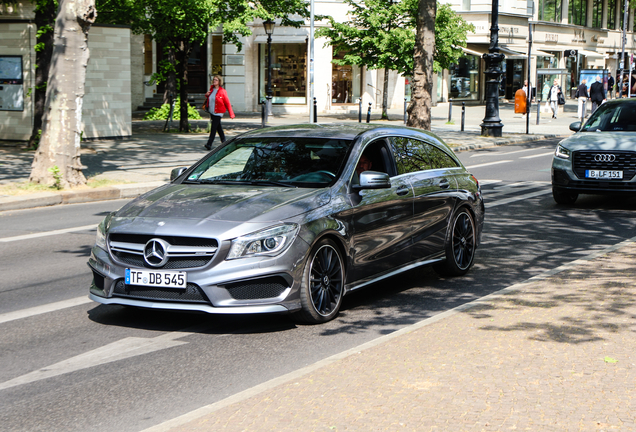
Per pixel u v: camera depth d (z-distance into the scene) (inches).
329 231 242.5
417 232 289.3
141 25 1002.1
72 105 561.3
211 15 1054.4
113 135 936.9
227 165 277.6
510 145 1018.1
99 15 945.5
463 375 178.1
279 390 171.9
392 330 240.1
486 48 1881.2
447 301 277.4
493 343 202.8
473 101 1925.4
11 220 458.0
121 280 234.1
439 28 1339.8
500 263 341.4
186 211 237.0
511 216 469.1
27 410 175.8
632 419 151.2
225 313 223.1
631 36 2556.6
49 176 554.9
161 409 175.9
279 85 1609.3
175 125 1161.4
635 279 278.2
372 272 267.9
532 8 2005.4
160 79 1050.1
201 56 1614.2
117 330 241.4
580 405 158.6
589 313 232.1
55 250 370.3
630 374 177.2
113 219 243.0
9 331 240.7
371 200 264.8
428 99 858.8
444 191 305.4
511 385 170.9
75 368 205.5
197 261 226.1
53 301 277.7
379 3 1357.0
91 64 900.6
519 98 1563.7
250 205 237.5
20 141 869.2
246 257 224.1
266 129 300.8
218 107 830.5
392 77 1681.8
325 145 275.0
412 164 297.6
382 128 294.5
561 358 189.5
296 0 1273.4
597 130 521.3
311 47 1116.5
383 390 169.6
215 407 163.8
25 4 843.4
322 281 244.7
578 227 430.0
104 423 167.8
